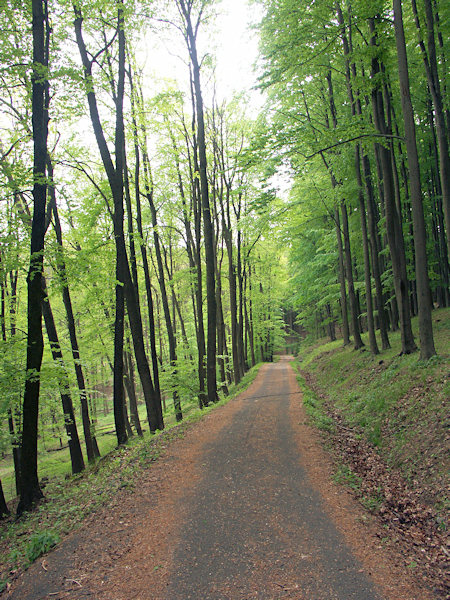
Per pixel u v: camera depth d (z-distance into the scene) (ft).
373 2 33.94
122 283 37.42
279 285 124.57
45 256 32.42
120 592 12.42
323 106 55.47
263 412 39.70
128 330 63.41
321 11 38.40
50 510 24.61
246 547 14.52
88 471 34.78
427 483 19.45
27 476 30.42
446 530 15.62
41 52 29.25
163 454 27.55
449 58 45.55
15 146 38.11
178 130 56.24
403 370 35.76
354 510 17.31
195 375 66.03
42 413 52.44
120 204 36.99
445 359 31.50
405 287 41.45
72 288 39.52
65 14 34.42
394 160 48.44
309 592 11.76
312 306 116.26
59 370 36.14
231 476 22.02
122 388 37.55
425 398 27.81
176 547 14.90
